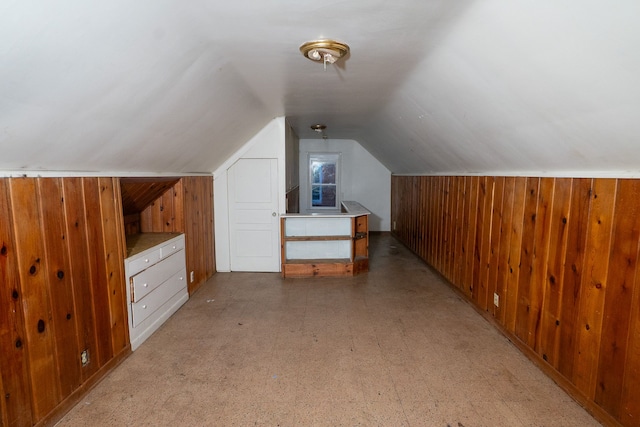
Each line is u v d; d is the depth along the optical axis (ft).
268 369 7.87
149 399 6.84
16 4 3.14
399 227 22.93
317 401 6.75
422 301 12.05
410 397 6.85
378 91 9.60
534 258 8.15
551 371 7.47
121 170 8.25
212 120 9.59
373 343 9.05
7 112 4.25
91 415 6.38
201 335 9.57
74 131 5.56
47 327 6.09
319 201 25.43
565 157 6.63
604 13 3.58
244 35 5.86
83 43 4.08
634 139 4.87
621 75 4.10
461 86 6.93
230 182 15.19
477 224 11.20
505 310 9.45
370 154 25.07
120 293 8.30
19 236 5.54
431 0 4.71
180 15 4.80
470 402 6.69
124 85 5.35
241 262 15.65
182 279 11.82
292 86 9.16
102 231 7.68
